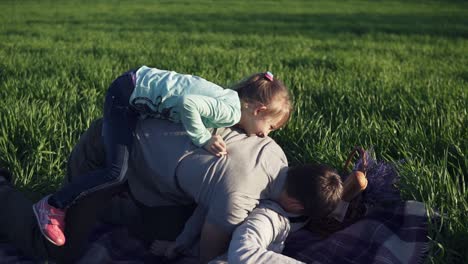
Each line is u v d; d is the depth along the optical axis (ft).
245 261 9.09
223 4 109.81
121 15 82.99
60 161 14.75
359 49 45.65
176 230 11.08
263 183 10.01
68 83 22.53
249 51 40.86
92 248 11.03
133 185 11.04
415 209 11.89
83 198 10.46
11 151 14.83
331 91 22.34
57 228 10.16
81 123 16.39
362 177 11.39
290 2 116.57
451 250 10.53
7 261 10.62
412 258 10.89
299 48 43.75
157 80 10.82
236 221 9.77
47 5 99.50
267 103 10.82
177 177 10.29
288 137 15.89
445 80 27.96
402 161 13.94
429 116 18.21
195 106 10.03
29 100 20.12
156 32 59.21
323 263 10.78
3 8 90.58
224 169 9.93
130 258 11.16
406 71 32.04
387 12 92.27
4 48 40.16
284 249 11.27
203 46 44.24
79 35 53.57
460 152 14.34
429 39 55.52
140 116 10.98
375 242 11.27
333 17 82.38
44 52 37.93
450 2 115.75
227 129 10.91
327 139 15.47
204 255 10.28
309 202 9.91
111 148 10.59
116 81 11.11
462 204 11.72
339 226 11.52
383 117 18.94
